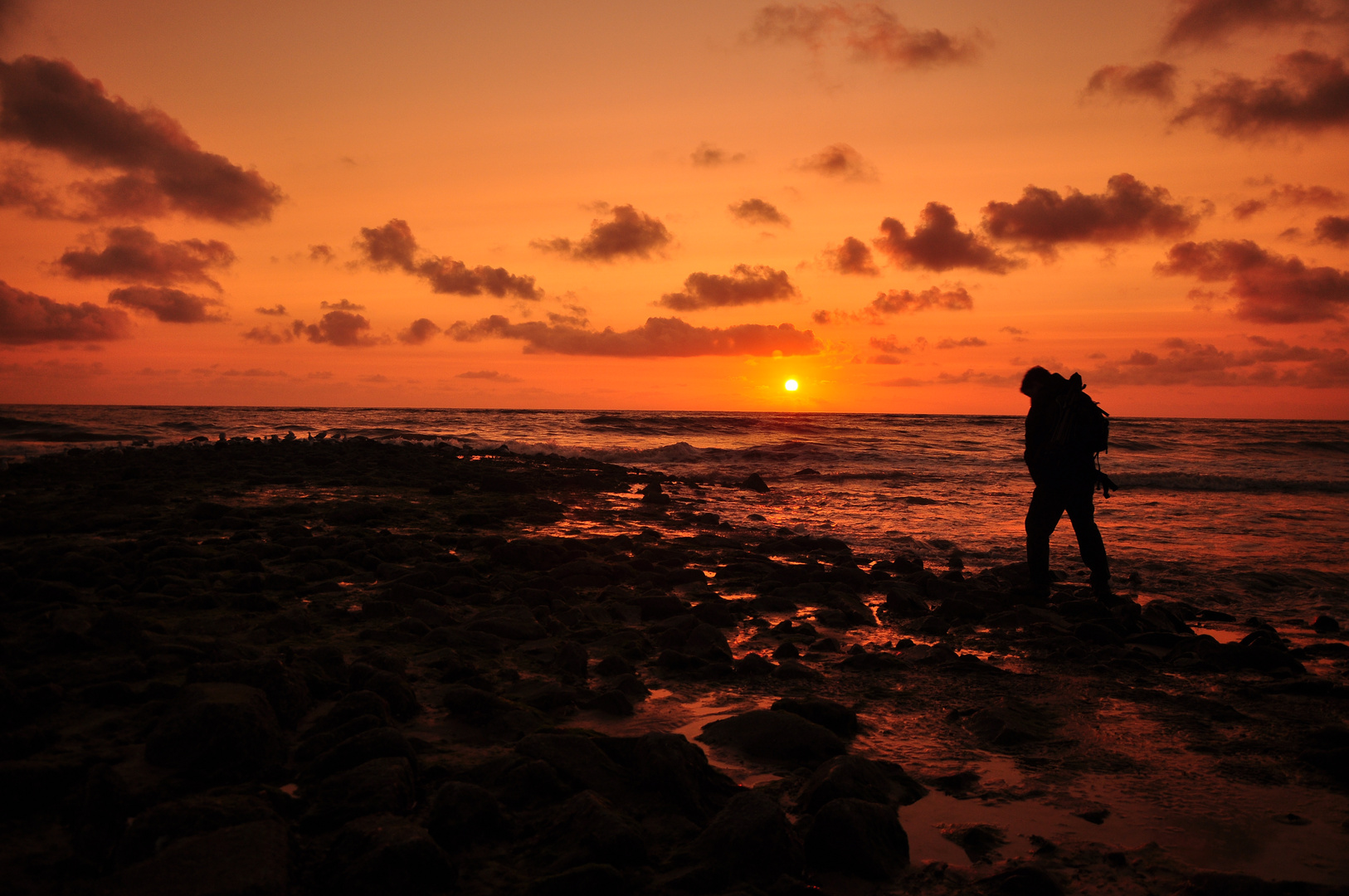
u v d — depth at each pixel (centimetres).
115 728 284
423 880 198
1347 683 433
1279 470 2419
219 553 657
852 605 605
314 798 239
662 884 206
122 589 516
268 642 421
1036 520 653
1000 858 230
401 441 2912
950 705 374
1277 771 297
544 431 3938
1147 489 1848
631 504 1256
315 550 659
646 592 606
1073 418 636
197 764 248
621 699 351
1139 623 564
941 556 909
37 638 383
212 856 185
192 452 1934
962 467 2258
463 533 868
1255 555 938
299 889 191
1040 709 368
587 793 238
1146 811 263
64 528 775
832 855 220
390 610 493
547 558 705
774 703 352
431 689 362
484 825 227
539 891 198
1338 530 1152
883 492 1611
